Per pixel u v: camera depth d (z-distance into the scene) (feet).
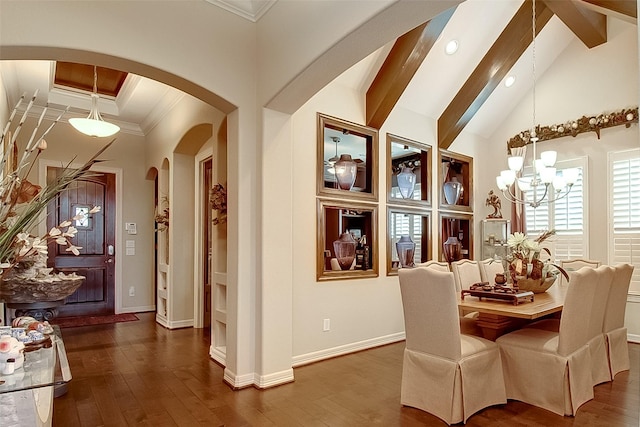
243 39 10.96
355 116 14.49
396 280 15.62
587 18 15.28
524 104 19.11
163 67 9.48
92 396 9.93
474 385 8.87
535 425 8.48
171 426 8.38
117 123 20.26
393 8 7.23
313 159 13.17
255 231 10.94
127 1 9.00
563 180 12.80
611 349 11.25
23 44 7.75
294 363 12.31
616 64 16.16
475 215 19.74
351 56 8.82
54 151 18.62
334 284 13.55
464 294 11.28
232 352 10.76
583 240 16.72
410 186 16.52
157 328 17.34
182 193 17.94
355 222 15.05
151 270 21.65
